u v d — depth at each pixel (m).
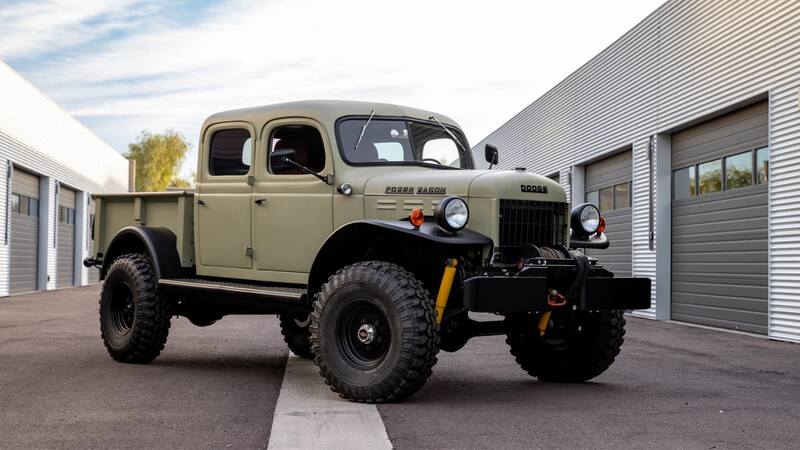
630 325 12.23
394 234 5.34
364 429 4.18
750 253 11.18
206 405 4.91
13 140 20.75
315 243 5.88
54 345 8.20
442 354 7.80
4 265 20.11
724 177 11.98
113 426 4.27
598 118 16.48
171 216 7.08
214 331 10.12
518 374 6.45
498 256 5.23
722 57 11.64
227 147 6.60
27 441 3.91
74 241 29.47
